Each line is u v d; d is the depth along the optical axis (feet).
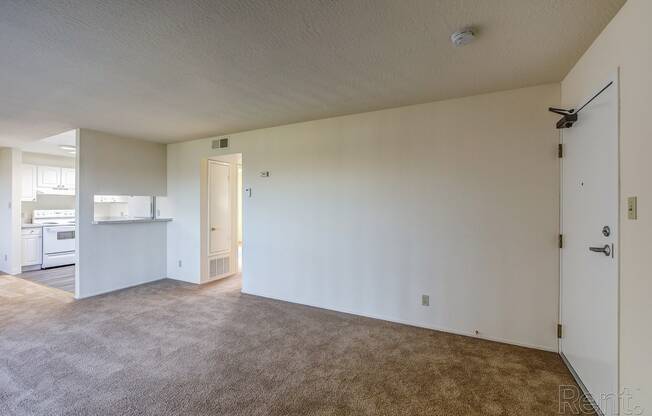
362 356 8.75
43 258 19.62
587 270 6.96
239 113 11.60
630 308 5.21
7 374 7.73
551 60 7.45
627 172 5.32
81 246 13.88
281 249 13.67
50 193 20.71
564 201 8.46
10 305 12.92
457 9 5.51
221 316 11.78
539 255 9.02
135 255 16.10
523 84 8.90
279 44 6.70
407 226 10.91
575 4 5.37
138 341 9.64
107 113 11.44
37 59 7.29
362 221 11.75
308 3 5.33
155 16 5.65
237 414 6.33
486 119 9.64
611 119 5.82
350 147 11.94
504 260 9.46
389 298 11.29
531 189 9.09
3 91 9.26
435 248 10.46
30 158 19.94
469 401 6.79
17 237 18.40
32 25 5.89
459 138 10.02
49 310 12.34
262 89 9.25
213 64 7.63
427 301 10.62
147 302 13.39
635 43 5.06
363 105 10.76
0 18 5.64
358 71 8.05
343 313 12.09
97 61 7.41
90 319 11.42
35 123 12.81
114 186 15.05
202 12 5.54
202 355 8.78
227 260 18.12
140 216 18.94
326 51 7.02
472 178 9.86
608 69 5.96
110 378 7.59
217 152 15.49
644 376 4.82
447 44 6.72
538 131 8.98
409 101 10.36
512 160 9.31
